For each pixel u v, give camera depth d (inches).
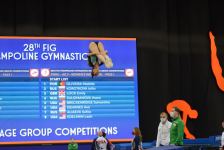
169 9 668.1
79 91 622.8
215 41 670.5
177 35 665.0
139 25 655.1
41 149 608.1
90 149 617.3
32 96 612.7
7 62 611.8
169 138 443.8
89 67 627.5
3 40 613.6
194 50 666.2
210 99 660.7
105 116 623.5
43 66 618.2
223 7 677.3
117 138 622.2
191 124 651.5
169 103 650.2
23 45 616.7
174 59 661.3
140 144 458.9
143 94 647.1
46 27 637.3
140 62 651.5
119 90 628.7
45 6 641.0
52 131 612.4
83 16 646.5
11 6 630.5
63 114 616.1
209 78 664.4
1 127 603.2
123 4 655.1
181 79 660.1
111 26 649.6
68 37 626.5
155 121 645.3
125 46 635.5
